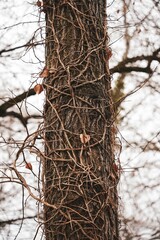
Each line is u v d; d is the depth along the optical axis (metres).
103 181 3.20
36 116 6.90
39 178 3.31
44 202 3.12
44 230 3.18
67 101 3.34
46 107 3.43
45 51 3.61
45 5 3.67
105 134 3.36
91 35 3.53
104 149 3.31
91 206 3.11
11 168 3.24
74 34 3.51
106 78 3.55
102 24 3.67
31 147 3.33
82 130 3.27
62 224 3.08
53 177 3.21
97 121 3.33
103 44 3.61
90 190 3.14
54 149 3.26
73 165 3.18
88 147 3.23
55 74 3.43
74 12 3.55
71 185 3.14
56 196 3.16
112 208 3.21
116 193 3.33
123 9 5.66
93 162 3.21
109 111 3.48
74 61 3.43
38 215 3.25
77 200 3.11
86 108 3.33
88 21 3.57
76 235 3.05
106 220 3.13
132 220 6.18
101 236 3.07
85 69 3.41
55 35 3.54
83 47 3.47
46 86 3.45
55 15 3.61
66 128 3.28
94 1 3.67
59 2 3.62
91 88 3.39
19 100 6.80
